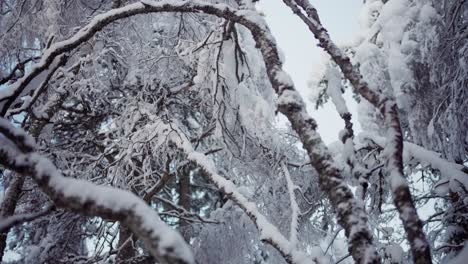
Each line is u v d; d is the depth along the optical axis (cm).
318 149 295
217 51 570
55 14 654
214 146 758
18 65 481
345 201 270
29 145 171
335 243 805
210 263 870
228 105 612
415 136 743
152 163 795
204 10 404
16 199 578
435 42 708
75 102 820
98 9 702
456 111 634
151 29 743
